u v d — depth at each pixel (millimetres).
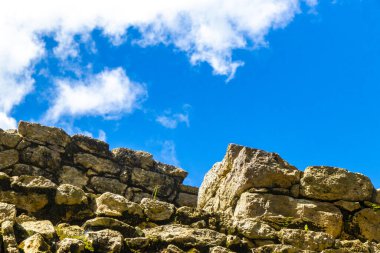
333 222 12219
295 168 13367
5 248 8711
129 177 18906
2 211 9750
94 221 10031
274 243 10938
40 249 8820
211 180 15156
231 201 13188
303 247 10805
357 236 12398
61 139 17969
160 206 11320
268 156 13383
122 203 11086
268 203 12516
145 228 10938
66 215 10930
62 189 11133
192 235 10312
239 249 10406
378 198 12852
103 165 18547
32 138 17375
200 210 11469
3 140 16875
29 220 10133
